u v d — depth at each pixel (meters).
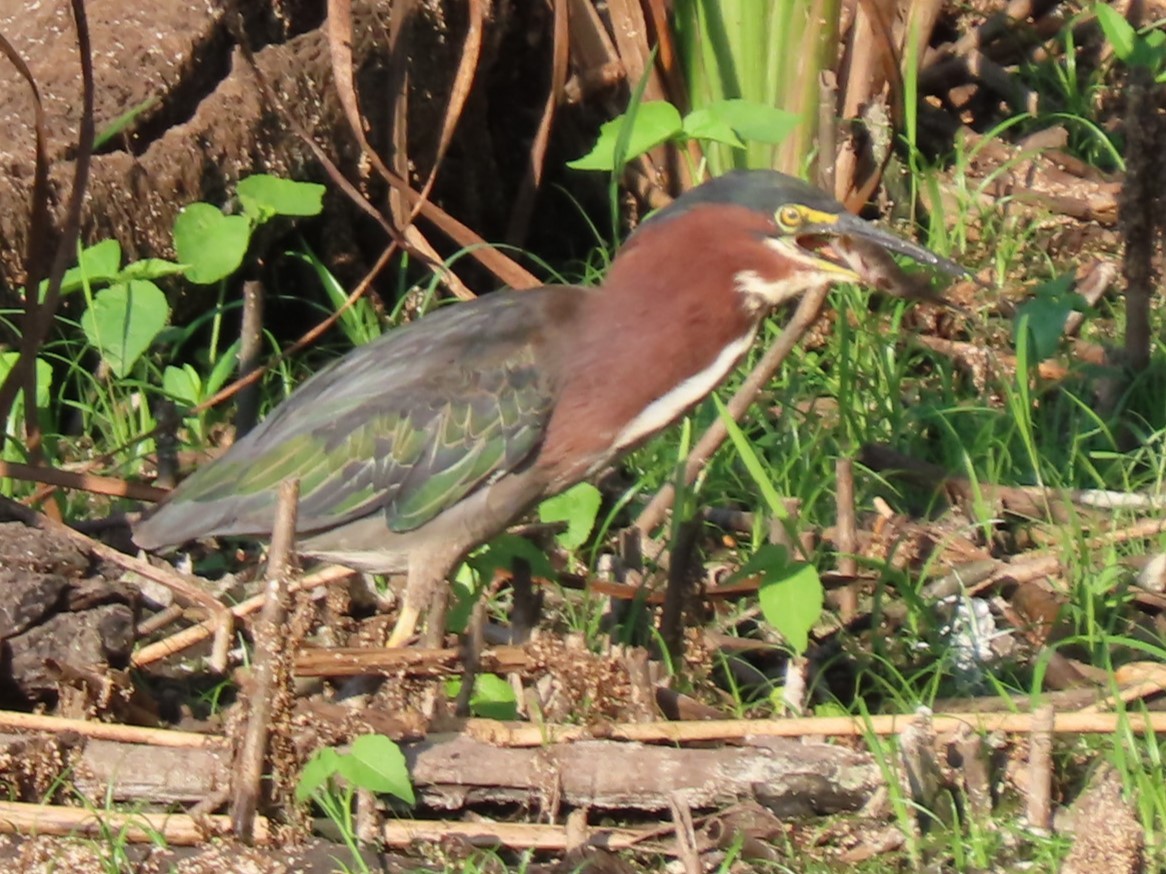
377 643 10.30
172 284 12.79
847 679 10.42
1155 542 11.23
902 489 11.99
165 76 12.53
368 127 13.31
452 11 13.45
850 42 14.12
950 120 15.45
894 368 12.83
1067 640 9.73
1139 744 9.22
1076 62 15.99
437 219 12.55
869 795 8.87
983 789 8.91
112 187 12.33
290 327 13.77
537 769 8.93
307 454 10.12
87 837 8.75
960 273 9.75
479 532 10.12
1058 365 12.84
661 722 9.24
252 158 12.79
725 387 12.44
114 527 11.37
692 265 9.89
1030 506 11.64
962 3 16.28
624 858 8.77
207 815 8.76
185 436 12.54
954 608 10.66
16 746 8.90
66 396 13.08
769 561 9.41
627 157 11.17
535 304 10.13
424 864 8.66
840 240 10.31
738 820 8.80
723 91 13.95
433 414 9.97
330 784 8.95
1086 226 14.45
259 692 8.64
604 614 10.66
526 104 14.59
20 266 12.29
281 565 8.63
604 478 12.01
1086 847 8.27
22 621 9.34
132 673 9.84
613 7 13.86
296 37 12.98
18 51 12.50
